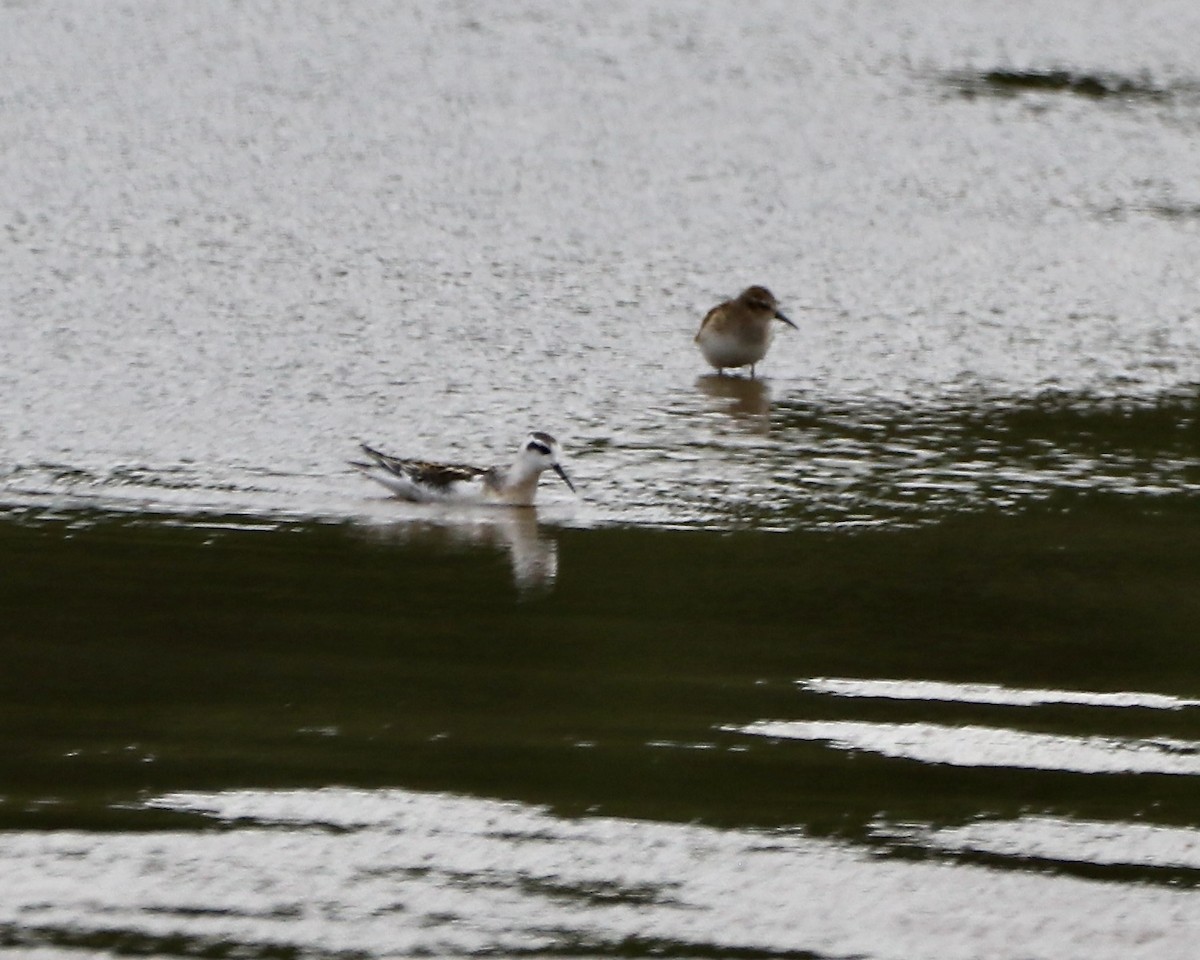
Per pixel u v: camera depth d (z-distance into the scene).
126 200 27.47
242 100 32.22
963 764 12.62
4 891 10.65
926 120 32.47
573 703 13.35
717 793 12.07
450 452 19.09
